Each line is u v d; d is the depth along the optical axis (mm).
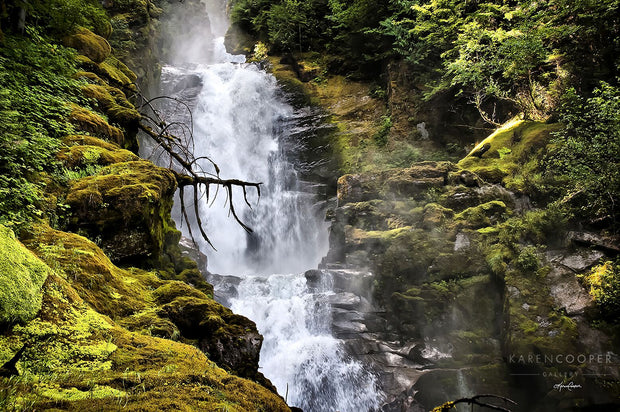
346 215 12305
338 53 22734
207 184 7742
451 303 9719
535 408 8039
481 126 16312
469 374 8539
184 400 2373
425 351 9359
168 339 3633
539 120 13680
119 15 17281
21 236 4449
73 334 2826
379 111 19703
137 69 16484
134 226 5945
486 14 14977
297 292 10797
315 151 18984
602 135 9492
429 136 17719
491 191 11578
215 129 19641
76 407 2133
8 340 2488
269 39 25156
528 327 8391
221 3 37062
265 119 20812
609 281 8344
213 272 15625
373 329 9781
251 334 4422
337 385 8688
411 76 18766
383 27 20234
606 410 7348
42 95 7707
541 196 11117
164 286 4832
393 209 11930
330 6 23047
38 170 5910
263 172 19500
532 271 9312
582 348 7938
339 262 11953
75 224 5531
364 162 17516
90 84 9805
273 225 17922
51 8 10141
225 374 3041
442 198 11633
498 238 10227
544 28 12781
